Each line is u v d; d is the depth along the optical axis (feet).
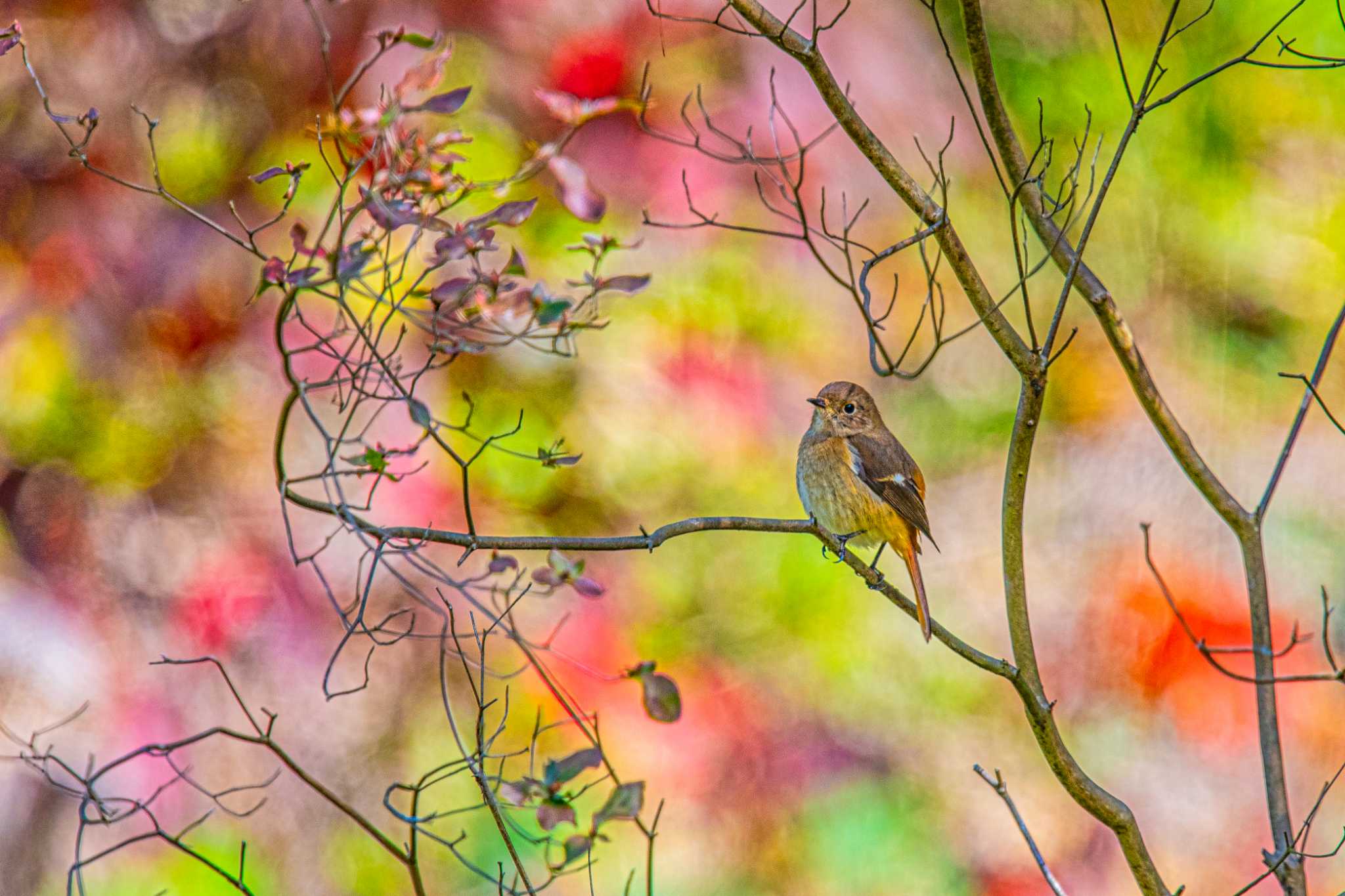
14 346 36.11
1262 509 23.07
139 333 37.24
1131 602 47.32
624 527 42.60
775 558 43.52
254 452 38.34
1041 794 45.70
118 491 37.88
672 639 42.70
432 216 17.08
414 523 38.75
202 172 37.76
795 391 42.75
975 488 50.03
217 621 37.81
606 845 40.96
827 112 39.40
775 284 41.24
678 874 41.11
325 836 39.06
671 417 41.39
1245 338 51.44
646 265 39.88
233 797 38.04
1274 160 50.55
